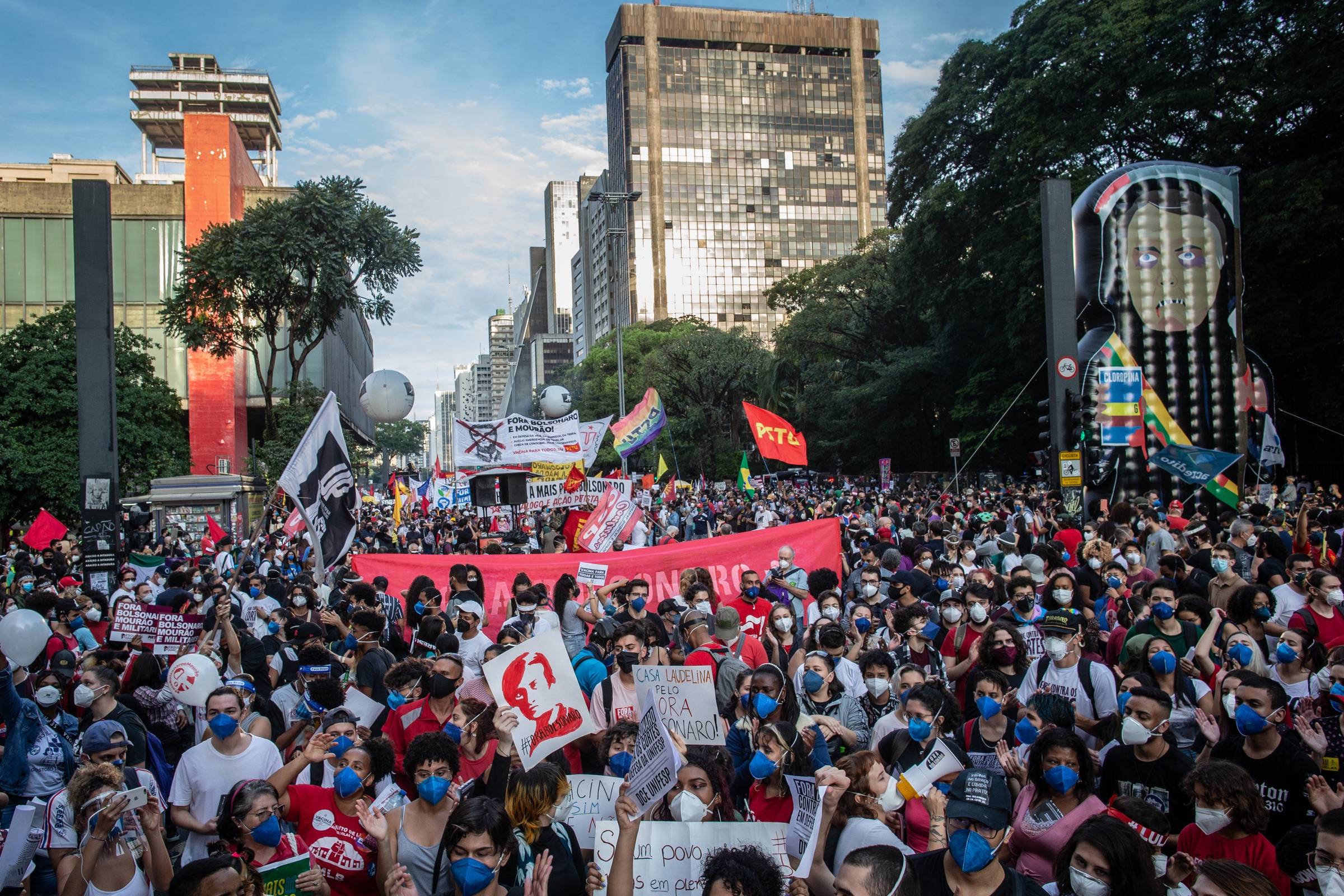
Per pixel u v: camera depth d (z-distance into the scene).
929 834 5.15
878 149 155.38
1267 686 5.21
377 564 13.41
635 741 5.33
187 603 9.68
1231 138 32.00
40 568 16.03
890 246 57.75
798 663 7.66
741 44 152.75
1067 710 5.95
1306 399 34.75
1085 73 34.28
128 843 4.97
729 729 6.42
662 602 10.20
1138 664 7.05
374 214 39.25
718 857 3.84
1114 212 23.95
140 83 96.25
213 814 5.92
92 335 14.90
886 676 7.08
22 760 6.43
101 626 11.35
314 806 5.37
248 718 6.89
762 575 13.40
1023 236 36.97
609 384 89.12
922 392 52.34
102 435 14.86
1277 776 5.28
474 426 19.22
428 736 5.01
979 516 18.14
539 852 4.61
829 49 155.12
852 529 16.08
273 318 40.31
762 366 68.38
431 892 4.90
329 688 6.96
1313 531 12.80
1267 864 4.54
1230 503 23.23
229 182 60.53
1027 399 40.75
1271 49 31.95
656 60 149.75
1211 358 23.92
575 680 5.57
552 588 13.16
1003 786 3.80
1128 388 23.58
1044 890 3.85
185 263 40.66
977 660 7.45
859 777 4.70
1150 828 4.55
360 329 107.06
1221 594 9.42
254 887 4.50
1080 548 11.34
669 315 147.00
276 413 42.03
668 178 149.12
